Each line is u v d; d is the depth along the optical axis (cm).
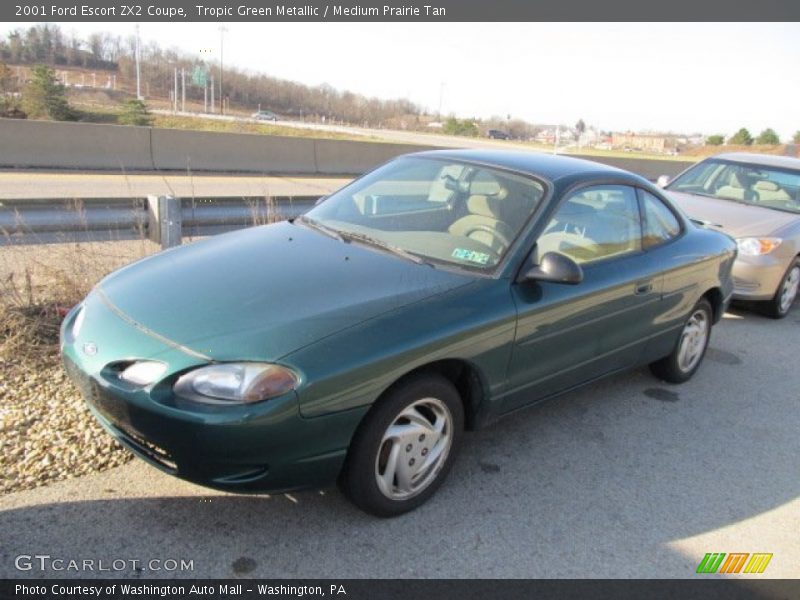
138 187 1276
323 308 290
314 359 264
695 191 826
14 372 404
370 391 275
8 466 315
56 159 1475
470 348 309
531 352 345
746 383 518
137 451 280
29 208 466
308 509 306
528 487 344
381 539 291
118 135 1549
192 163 1650
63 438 341
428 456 313
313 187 1496
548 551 296
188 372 262
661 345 457
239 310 289
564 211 372
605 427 420
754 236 680
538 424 415
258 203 593
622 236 413
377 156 1972
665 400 470
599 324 383
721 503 349
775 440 426
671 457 391
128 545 273
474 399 333
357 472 285
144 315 293
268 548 279
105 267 507
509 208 367
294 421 260
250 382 257
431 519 309
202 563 268
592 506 333
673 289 439
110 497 300
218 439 254
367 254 350
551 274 330
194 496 306
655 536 315
